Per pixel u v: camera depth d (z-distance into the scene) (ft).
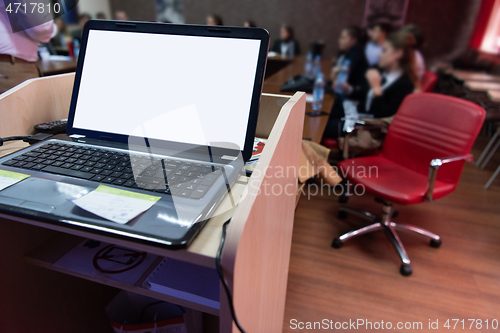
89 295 3.44
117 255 2.52
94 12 19.04
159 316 3.41
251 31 2.15
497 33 14.05
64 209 1.70
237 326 1.57
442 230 6.45
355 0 16.99
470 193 8.05
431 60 15.75
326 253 5.73
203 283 2.20
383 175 5.38
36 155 2.26
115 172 2.04
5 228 2.39
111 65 2.47
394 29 15.55
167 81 2.33
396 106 8.49
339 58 14.29
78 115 2.56
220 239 1.59
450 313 4.52
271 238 2.04
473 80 11.51
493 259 5.63
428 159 5.32
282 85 8.02
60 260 2.47
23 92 2.80
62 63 7.67
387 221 5.98
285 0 18.34
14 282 2.54
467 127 4.71
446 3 14.99
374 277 5.17
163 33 2.35
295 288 4.92
